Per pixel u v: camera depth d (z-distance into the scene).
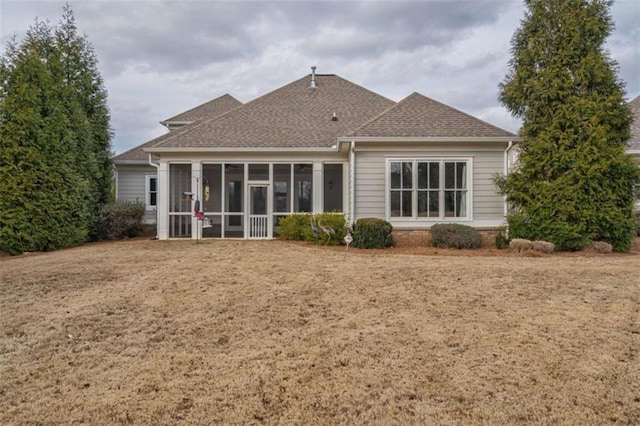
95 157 15.19
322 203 13.89
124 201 17.17
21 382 3.32
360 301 5.40
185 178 14.40
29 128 11.28
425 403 2.97
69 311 5.08
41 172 11.48
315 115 15.95
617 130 10.55
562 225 10.13
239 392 3.15
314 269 7.36
